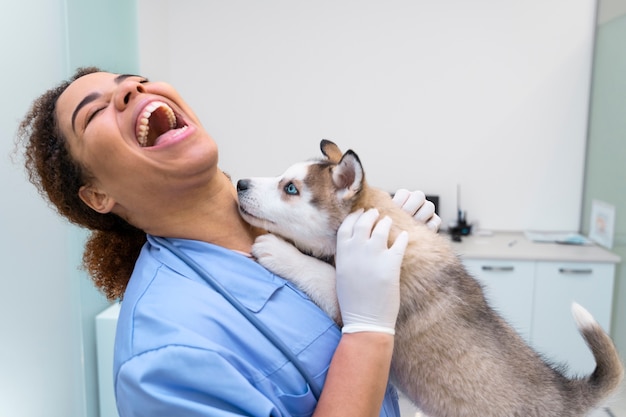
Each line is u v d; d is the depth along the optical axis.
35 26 1.92
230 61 3.34
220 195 1.06
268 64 3.32
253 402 0.76
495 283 2.73
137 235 1.14
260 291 0.92
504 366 1.08
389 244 1.04
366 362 0.85
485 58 3.16
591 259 2.65
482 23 3.13
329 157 1.32
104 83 0.94
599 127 3.02
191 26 3.32
